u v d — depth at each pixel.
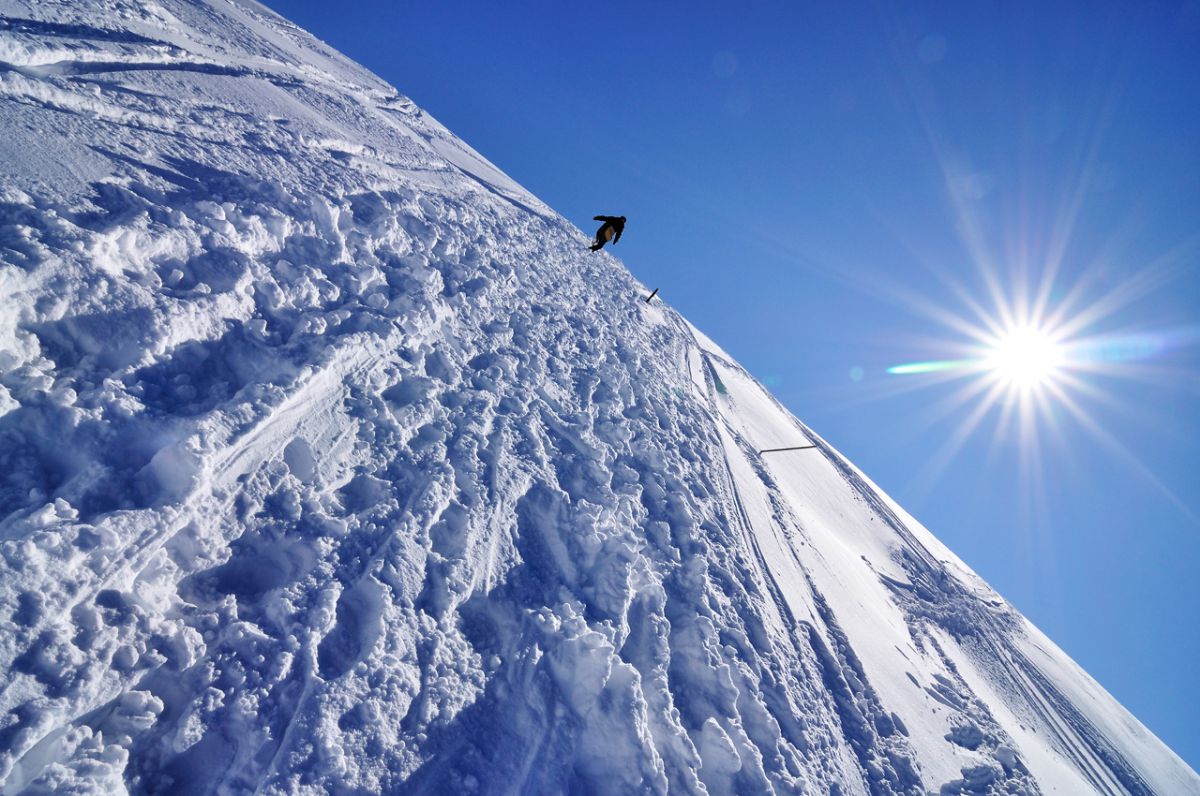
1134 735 15.62
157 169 7.95
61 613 4.03
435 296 10.30
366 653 5.13
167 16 13.64
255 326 6.82
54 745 3.69
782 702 7.86
